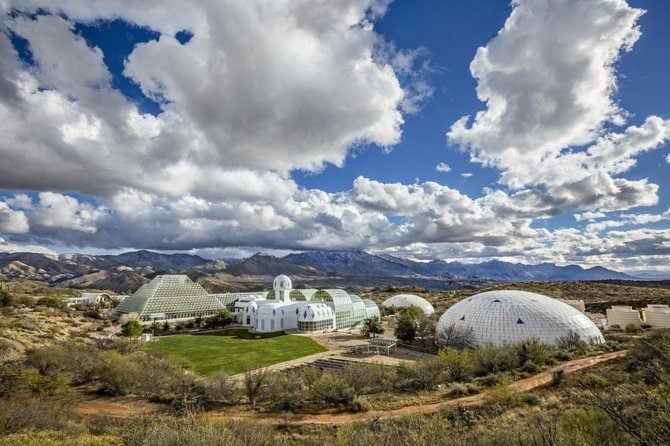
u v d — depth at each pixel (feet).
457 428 84.58
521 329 223.10
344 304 371.35
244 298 464.24
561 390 116.47
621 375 117.91
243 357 225.97
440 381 142.00
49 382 128.06
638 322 288.51
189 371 183.52
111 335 276.21
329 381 132.67
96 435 83.20
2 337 196.85
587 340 217.15
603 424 50.70
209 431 60.39
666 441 35.42
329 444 79.82
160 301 381.60
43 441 70.18
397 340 272.92
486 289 613.93
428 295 633.61
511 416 93.15
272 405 122.62
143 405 123.54
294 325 357.00
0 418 78.23
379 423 88.63
